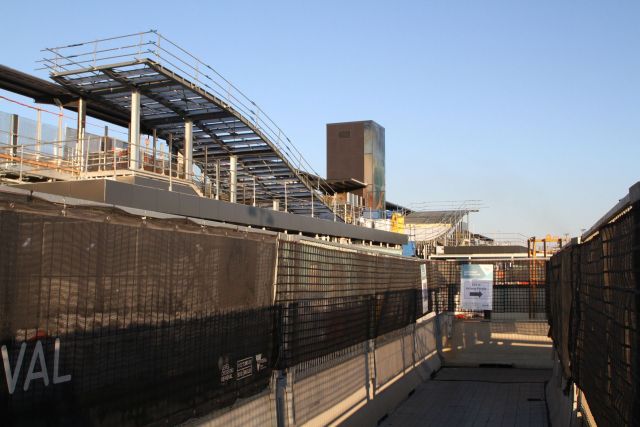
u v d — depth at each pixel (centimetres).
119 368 468
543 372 1791
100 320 448
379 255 1252
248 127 2198
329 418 916
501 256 3241
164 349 525
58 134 1930
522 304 1922
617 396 478
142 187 1363
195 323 576
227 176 2566
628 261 423
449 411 1276
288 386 775
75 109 2064
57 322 409
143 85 1856
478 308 1911
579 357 787
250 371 691
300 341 823
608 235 529
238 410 659
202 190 2148
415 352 1588
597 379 610
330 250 955
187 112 2072
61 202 418
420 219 4900
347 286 1034
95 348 443
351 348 1055
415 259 1634
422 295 1705
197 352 578
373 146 4641
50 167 1647
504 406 1325
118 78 1797
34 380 389
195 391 572
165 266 530
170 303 536
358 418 1045
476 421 1190
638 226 380
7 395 369
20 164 1571
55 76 1803
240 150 2403
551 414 1189
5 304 371
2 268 370
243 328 676
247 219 1769
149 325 505
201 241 593
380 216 4256
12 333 375
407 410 1283
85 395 431
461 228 5097
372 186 4566
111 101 2006
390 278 1341
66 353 416
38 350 394
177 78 1809
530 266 1936
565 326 998
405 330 1492
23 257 386
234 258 660
